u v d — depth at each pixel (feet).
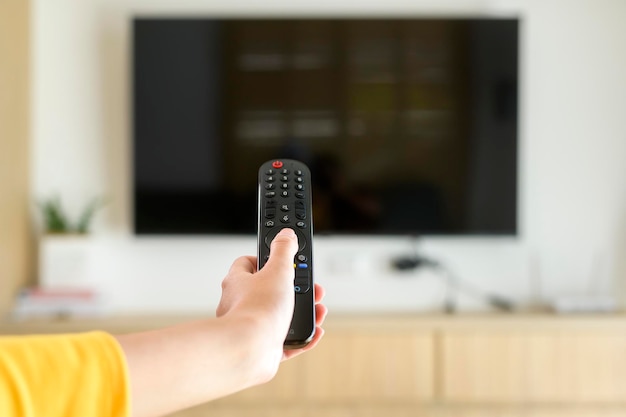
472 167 7.32
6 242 6.72
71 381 0.69
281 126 7.32
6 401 0.63
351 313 7.30
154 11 7.51
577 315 6.93
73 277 7.05
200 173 7.32
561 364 6.67
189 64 7.31
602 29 7.57
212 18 7.29
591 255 7.58
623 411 6.66
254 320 1.06
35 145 7.46
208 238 7.51
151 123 7.30
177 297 7.54
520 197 7.56
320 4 7.53
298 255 1.89
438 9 7.53
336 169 7.32
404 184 7.34
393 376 6.63
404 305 7.55
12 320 6.63
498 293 7.58
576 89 7.58
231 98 7.31
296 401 6.59
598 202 7.59
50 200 7.45
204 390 0.95
